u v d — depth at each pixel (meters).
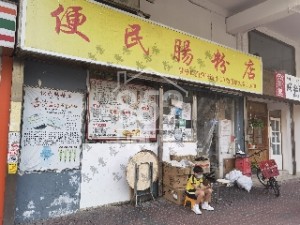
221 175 8.88
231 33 10.14
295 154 11.83
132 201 6.40
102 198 6.03
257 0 9.44
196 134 8.07
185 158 7.37
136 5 6.93
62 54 4.72
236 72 8.13
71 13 4.87
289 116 11.75
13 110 4.77
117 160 6.31
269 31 11.72
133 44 5.75
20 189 5.01
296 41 13.17
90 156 5.91
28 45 4.33
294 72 12.99
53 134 5.45
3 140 4.73
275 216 5.74
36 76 5.28
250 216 5.70
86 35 5.04
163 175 6.88
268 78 9.34
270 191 8.08
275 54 12.05
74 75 5.76
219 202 6.74
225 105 9.38
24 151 5.09
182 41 6.74
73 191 5.63
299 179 10.45
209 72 7.34
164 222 5.19
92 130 5.99
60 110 5.56
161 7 8.00
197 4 9.09
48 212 5.30
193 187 5.98
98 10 5.23
